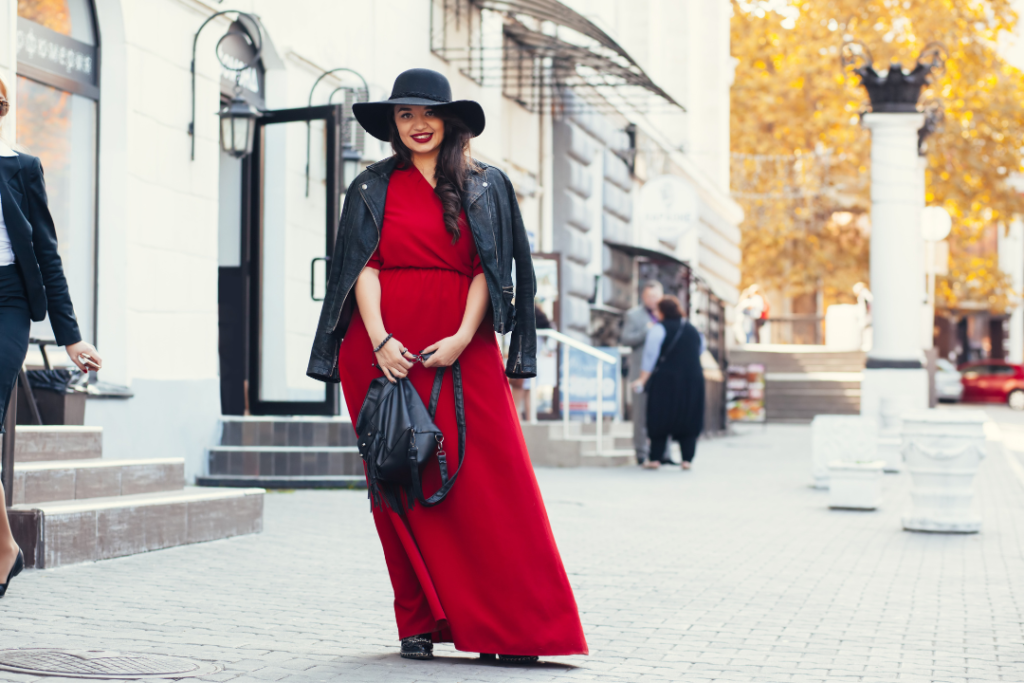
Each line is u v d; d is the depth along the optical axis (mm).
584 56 19141
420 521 4766
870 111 23484
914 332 23312
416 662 4875
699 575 7773
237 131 12289
